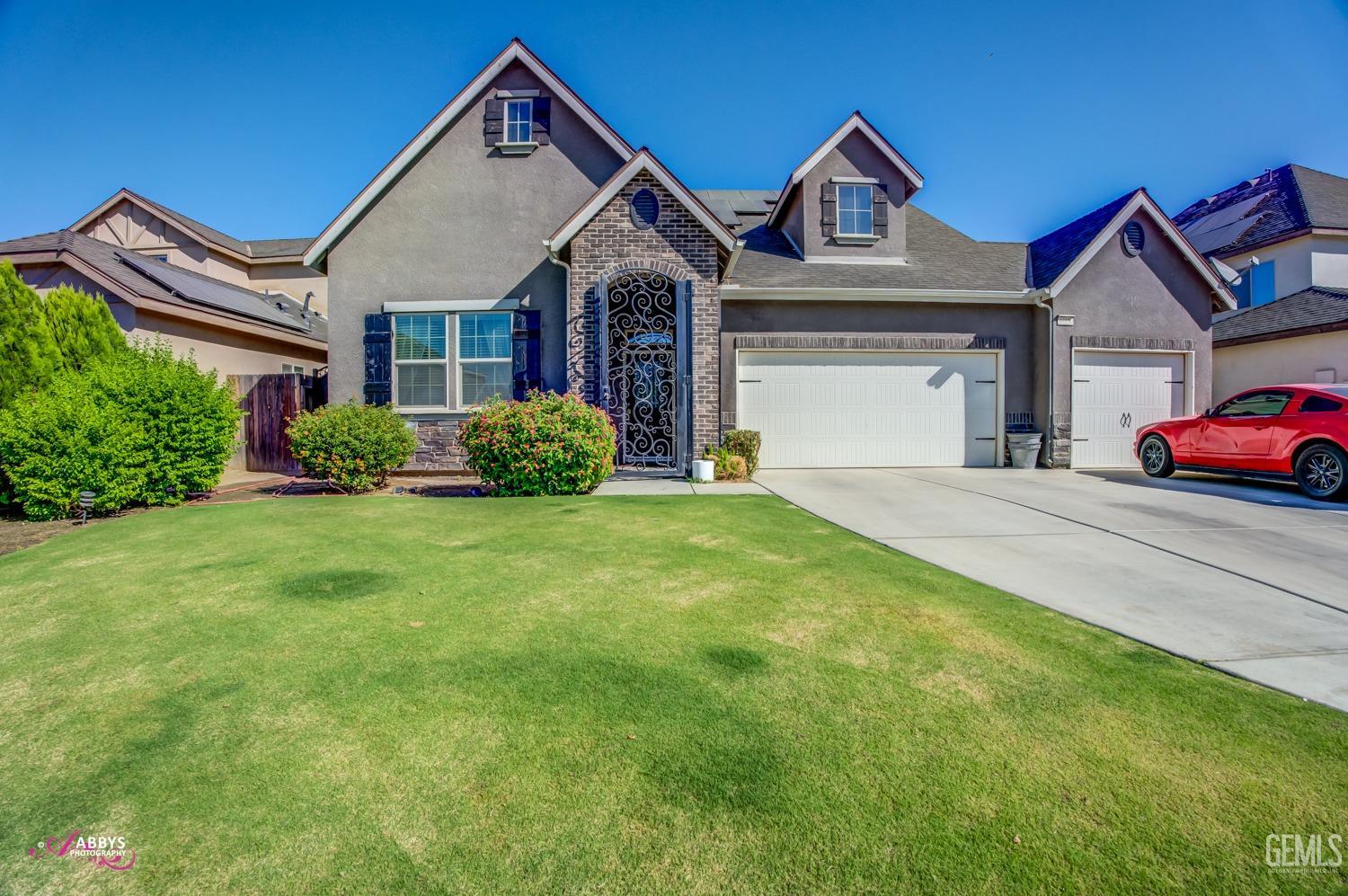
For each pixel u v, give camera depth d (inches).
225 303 535.2
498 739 100.0
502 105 459.2
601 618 152.9
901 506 308.7
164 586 178.1
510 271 455.2
